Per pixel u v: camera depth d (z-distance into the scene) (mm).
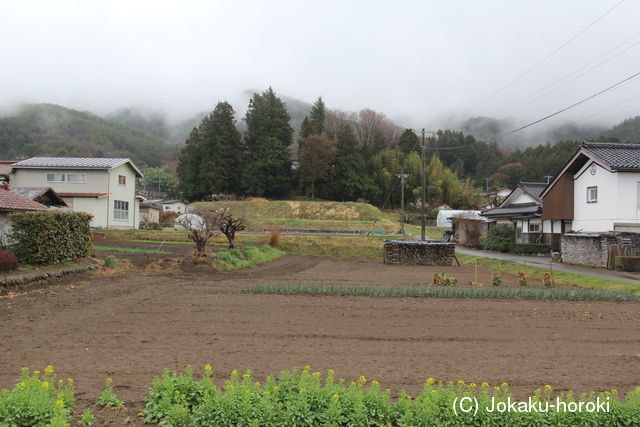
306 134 75750
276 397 4625
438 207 70812
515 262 24234
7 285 11656
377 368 6129
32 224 14102
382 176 74688
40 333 7742
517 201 36438
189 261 18844
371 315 9797
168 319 9016
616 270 20188
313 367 6098
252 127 76062
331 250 32562
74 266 15062
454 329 8633
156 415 4363
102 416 4422
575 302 12070
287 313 9836
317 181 71000
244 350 6883
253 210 57656
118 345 7047
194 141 77250
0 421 3938
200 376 5602
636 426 4520
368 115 93750
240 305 10672
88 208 35562
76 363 6090
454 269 23422
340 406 4484
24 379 4672
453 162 114188
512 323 9273
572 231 24828
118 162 37312
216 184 67562
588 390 5469
